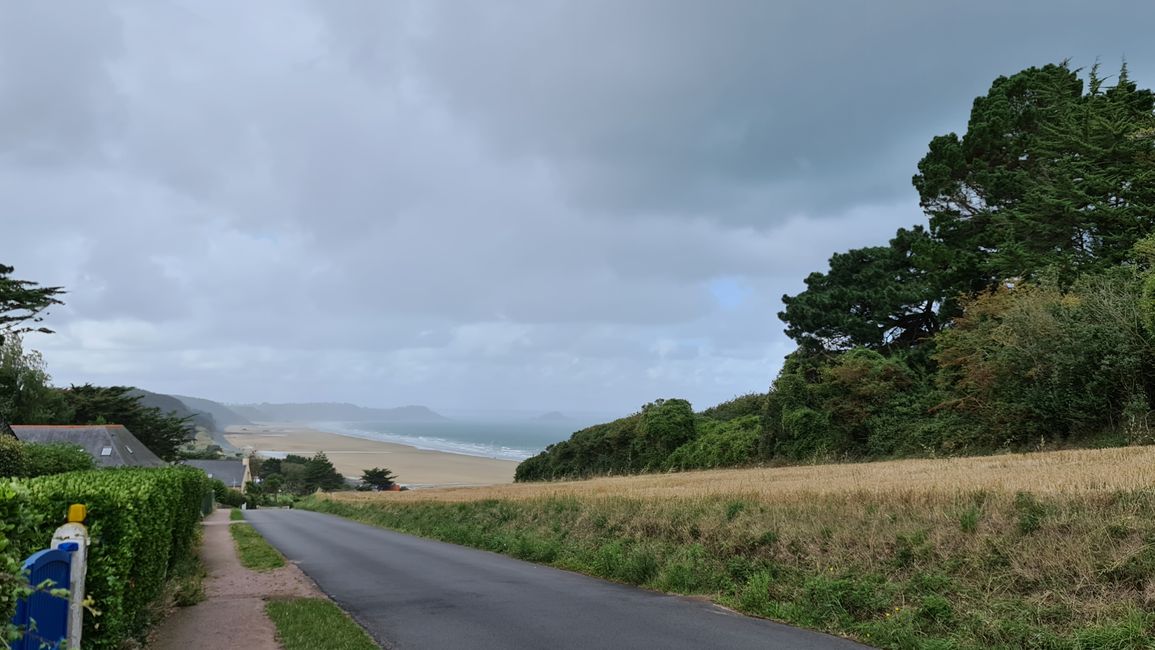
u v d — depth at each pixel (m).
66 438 37.22
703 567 12.48
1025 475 13.95
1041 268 33.84
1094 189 34.72
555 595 11.70
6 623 3.38
